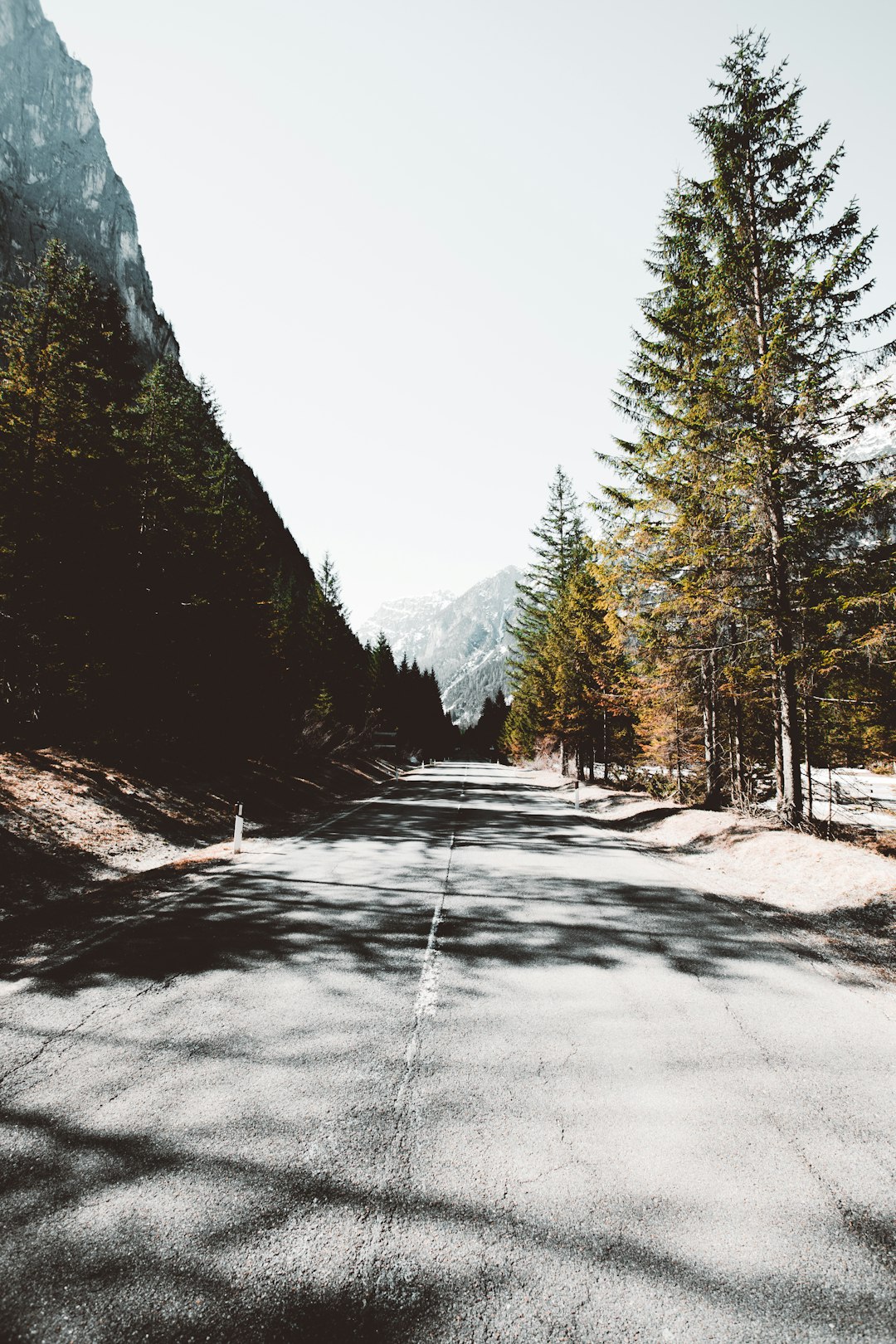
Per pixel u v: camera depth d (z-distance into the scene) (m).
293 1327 2.12
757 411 11.52
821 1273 2.41
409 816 17.84
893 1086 3.81
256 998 4.90
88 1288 2.26
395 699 71.50
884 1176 2.99
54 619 12.59
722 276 12.46
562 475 38.16
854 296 10.93
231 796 16.62
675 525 12.43
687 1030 4.50
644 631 13.73
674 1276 2.38
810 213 11.97
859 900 7.80
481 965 5.72
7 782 10.63
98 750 14.46
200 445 26.78
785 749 12.07
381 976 5.41
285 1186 2.82
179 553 16.16
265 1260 2.40
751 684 13.91
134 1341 2.06
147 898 7.83
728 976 5.54
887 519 10.60
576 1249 2.50
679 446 12.62
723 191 12.23
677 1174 2.97
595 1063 4.03
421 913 7.39
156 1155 3.02
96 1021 4.45
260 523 24.19
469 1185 2.86
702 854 12.00
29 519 12.21
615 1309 2.22
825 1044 4.34
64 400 12.81
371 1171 2.94
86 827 10.34
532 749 50.31
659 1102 3.59
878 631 10.01
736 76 12.48
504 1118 3.39
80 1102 3.47
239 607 19.12
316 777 26.53
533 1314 2.19
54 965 5.51
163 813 12.81
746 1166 3.04
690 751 22.80
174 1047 4.11
